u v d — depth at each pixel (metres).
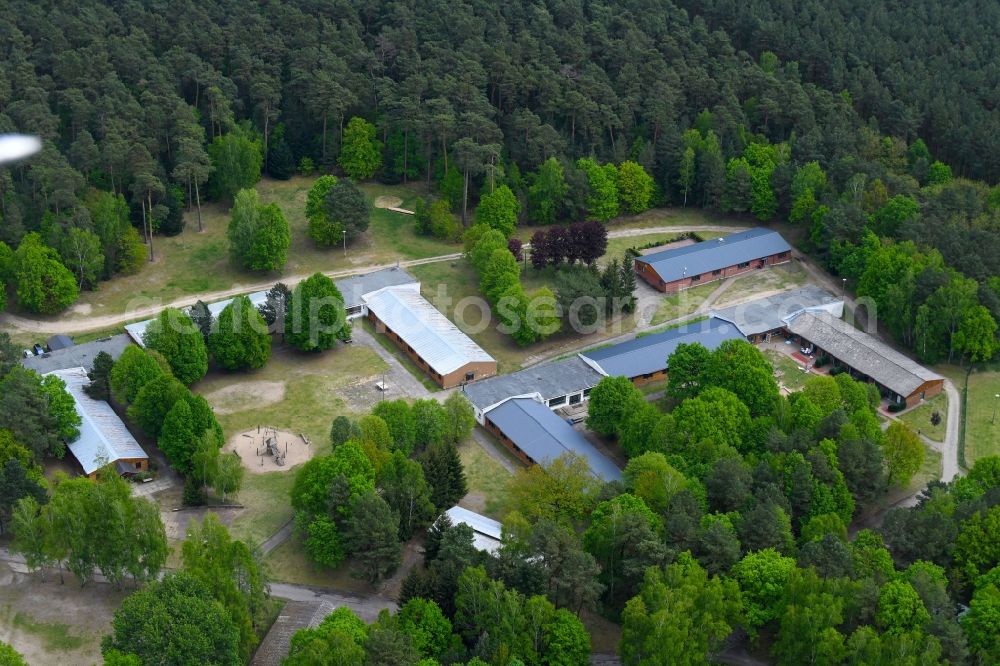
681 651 191.38
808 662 195.75
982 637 198.12
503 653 192.62
